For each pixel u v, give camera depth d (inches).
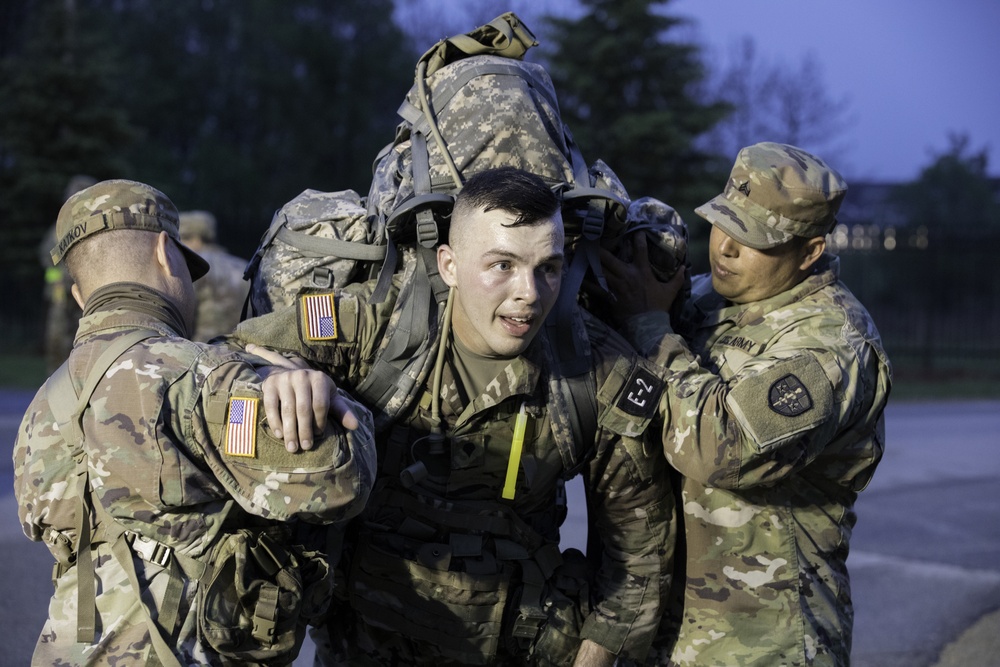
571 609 96.6
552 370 89.7
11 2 1030.4
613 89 718.5
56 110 690.8
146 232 85.4
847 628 100.3
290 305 93.1
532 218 79.8
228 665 78.6
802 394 90.7
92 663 76.4
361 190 1111.0
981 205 1756.9
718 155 729.0
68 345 414.3
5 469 266.8
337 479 75.9
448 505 91.0
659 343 96.5
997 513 265.1
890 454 355.3
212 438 76.8
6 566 191.3
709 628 97.1
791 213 98.3
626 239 101.0
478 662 92.4
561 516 100.7
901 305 866.8
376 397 88.5
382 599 91.3
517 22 101.4
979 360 754.2
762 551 97.1
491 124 93.4
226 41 1328.7
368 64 1119.0
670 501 98.0
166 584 77.2
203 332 249.1
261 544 79.4
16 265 687.7
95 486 76.4
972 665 162.2
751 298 103.7
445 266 86.7
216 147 1118.4
